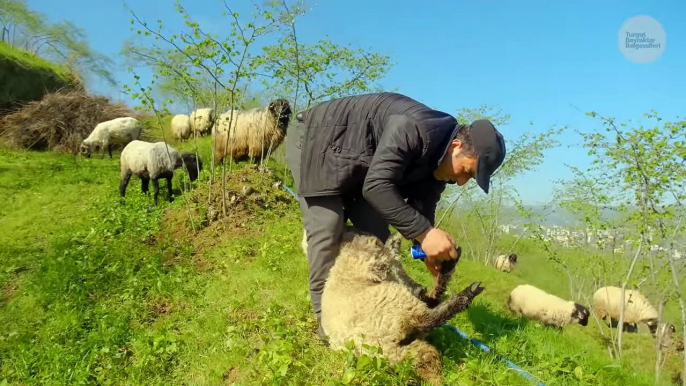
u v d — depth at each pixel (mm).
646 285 9109
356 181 3416
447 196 14594
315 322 4285
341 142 3336
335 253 3670
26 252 7914
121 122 17500
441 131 3133
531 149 14164
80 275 6344
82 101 19828
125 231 8195
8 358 4746
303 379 3562
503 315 5781
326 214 3553
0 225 9414
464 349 3939
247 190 8852
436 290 3613
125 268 6559
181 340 4457
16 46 24234
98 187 12531
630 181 6973
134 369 4117
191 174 10383
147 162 9836
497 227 15891
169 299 5609
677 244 7023
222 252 7027
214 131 8898
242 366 3938
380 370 3221
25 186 12461
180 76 8594
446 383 3434
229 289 5555
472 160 3131
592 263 9477
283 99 11844
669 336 8898
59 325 5129
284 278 5594
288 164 3811
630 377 4383
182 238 7719
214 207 8359
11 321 5449
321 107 3475
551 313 10203
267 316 4523
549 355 4168
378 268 3568
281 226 7918
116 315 5195
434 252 3074
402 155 3057
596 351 5191
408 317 3369
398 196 3049
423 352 3402
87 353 4484
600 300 10750
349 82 11086
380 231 4008
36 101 20594
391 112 3215
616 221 8023
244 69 7945
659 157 6602
